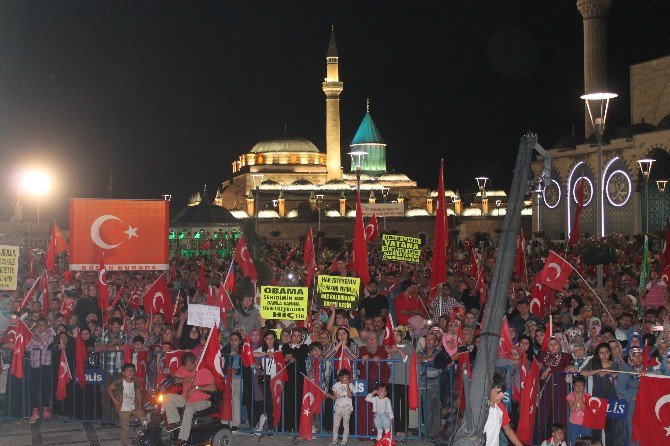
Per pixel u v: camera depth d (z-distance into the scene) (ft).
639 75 293.23
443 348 53.26
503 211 388.98
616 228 255.70
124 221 71.41
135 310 77.92
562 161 281.33
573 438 46.83
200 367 49.44
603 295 77.30
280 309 57.06
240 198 419.74
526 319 62.95
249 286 74.38
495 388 33.96
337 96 394.93
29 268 110.83
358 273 72.33
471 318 59.47
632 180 247.91
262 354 55.16
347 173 426.10
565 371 48.73
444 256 67.77
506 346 50.98
